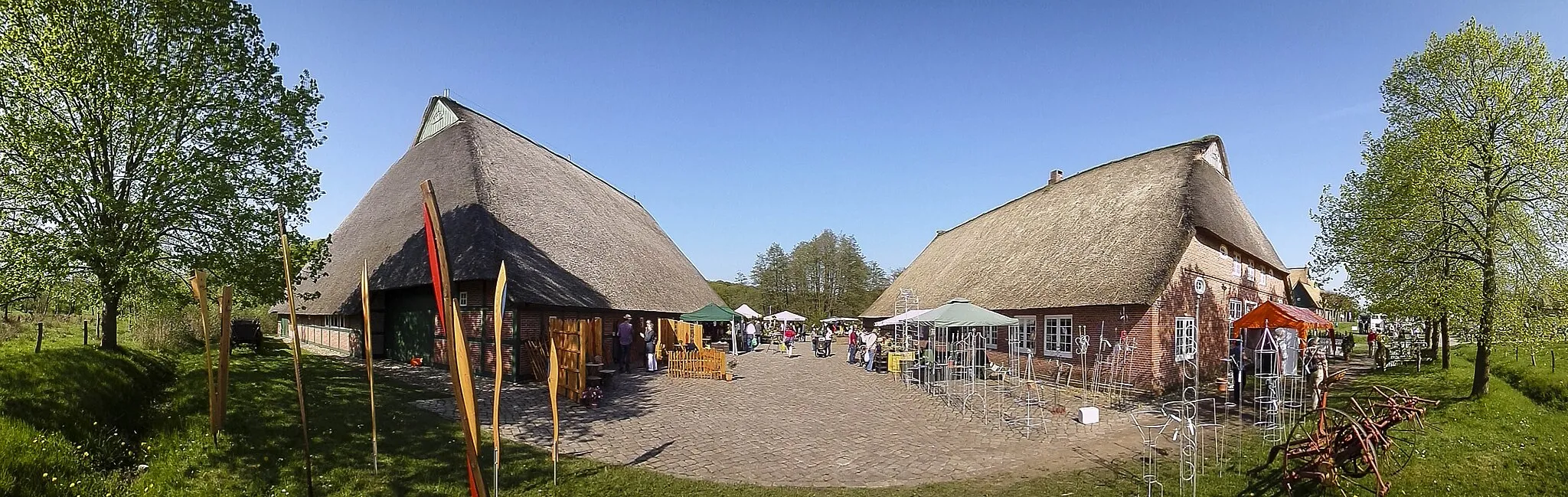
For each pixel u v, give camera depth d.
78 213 12.88
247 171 14.38
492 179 23.03
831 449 10.94
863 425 12.95
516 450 9.84
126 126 12.99
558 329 15.63
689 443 11.06
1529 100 11.97
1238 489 8.46
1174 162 22.20
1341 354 28.52
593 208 30.45
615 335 22.70
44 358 10.45
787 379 20.45
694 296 33.16
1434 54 13.20
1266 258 25.25
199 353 18.09
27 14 12.05
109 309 13.41
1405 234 13.20
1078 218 23.73
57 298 12.74
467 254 18.33
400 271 20.61
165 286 13.38
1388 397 7.86
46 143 11.80
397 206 25.61
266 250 14.38
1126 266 18.50
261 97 14.86
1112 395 16.62
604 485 8.45
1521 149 11.91
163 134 13.38
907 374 20.22
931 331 21.42
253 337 21.17
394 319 21.70
